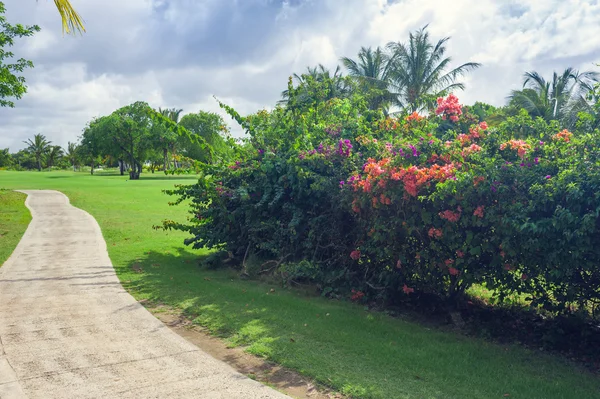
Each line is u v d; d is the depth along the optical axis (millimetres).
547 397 4160
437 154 6664
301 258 8711
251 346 5258
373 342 5406
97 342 5340
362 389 4188
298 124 9930
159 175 78312
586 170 4941
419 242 6625
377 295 7133
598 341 5590
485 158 5867
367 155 8273
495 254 5625
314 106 10531
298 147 8969
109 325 5930
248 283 8375
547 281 5551
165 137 71125
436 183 5949
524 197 5387
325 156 8289
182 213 20609
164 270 9320
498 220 5328
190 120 73062
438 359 4969
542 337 5699
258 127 10234
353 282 7734
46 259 10266
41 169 124250
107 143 73125
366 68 33781
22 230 14734
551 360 5152
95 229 15023
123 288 7820
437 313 6773
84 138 78000
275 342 5352
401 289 7168
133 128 72812
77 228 15227
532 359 5145
